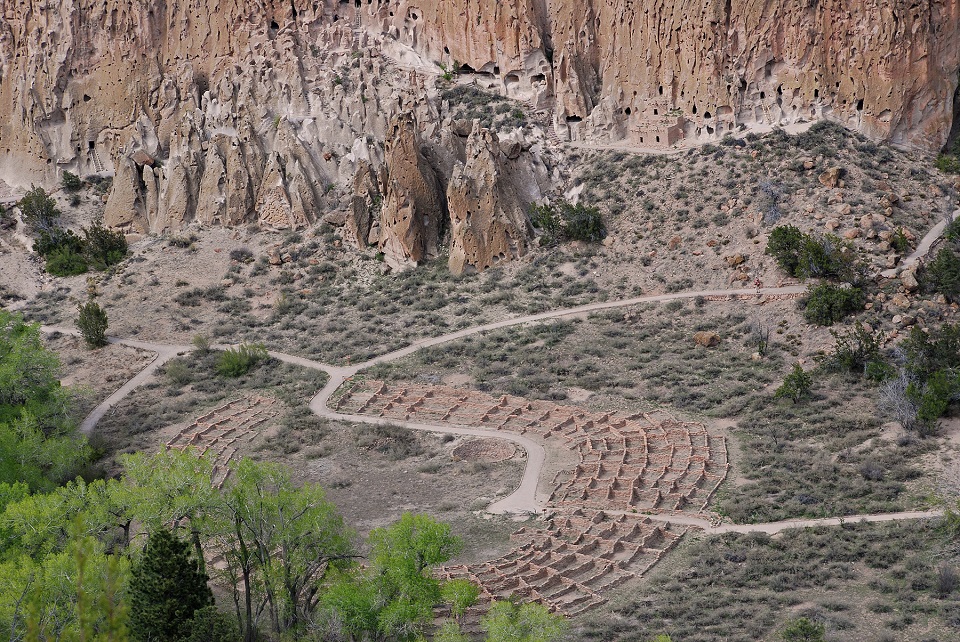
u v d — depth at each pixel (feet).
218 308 547.49
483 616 269.44
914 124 538.88
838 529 316.19
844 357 419.95
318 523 280.10
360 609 262.06
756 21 549.13
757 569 298.15
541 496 363.56
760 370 435.53
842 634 254.47
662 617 277.23
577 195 567.18
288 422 431.43
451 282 542.98
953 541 297.53
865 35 534.37
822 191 507.30
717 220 516.73
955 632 250.98
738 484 358.84
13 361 414.82
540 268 536.01
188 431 433.07
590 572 312.91
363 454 404.57
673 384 435.94
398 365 478.18
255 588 288.30
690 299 485.15
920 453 358.43
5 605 238.89
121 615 157.38
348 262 565.94
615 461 381.40
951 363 395.75
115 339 524.93
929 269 448.65
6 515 283.79
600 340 475.31
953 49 542.98
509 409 429.79
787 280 476.95
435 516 355.36
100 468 400.47
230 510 280.10
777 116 552.82
